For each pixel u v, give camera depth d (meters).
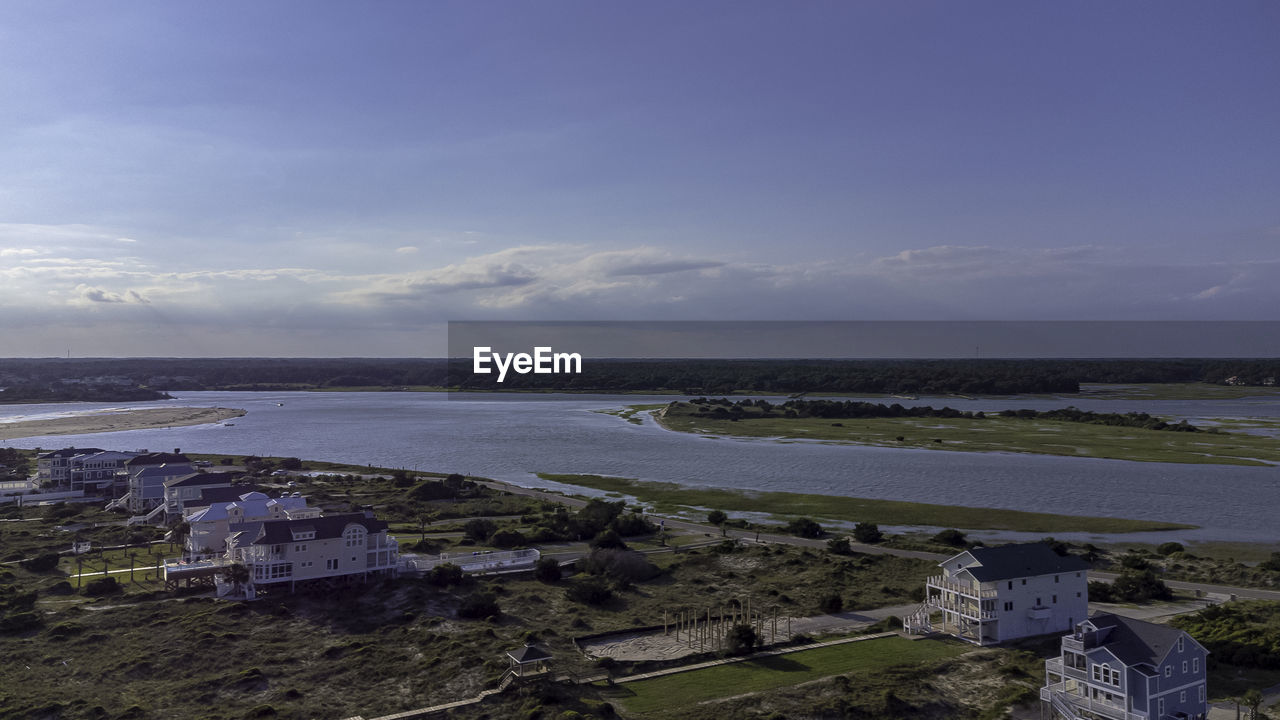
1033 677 79.69
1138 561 121.69
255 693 80.25
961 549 134.25
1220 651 84.12
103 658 88.44
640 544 143.62
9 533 149.25
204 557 123.06
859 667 84.00
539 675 79.81
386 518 165.88
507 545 140.75
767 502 178.62
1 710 73.75
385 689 81.12
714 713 73.88
